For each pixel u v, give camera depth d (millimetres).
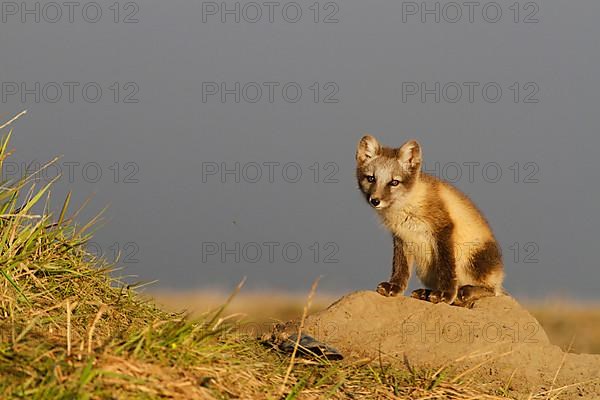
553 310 26781
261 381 8789
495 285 15555
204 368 8016
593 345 22969
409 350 11922
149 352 7891
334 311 12648
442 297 14930
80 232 10789
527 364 11727
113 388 7043
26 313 8945
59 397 6672
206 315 8984
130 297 10641
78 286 10227
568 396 11273
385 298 12930
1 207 10164
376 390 9898
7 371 7051
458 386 10516
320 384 9562
